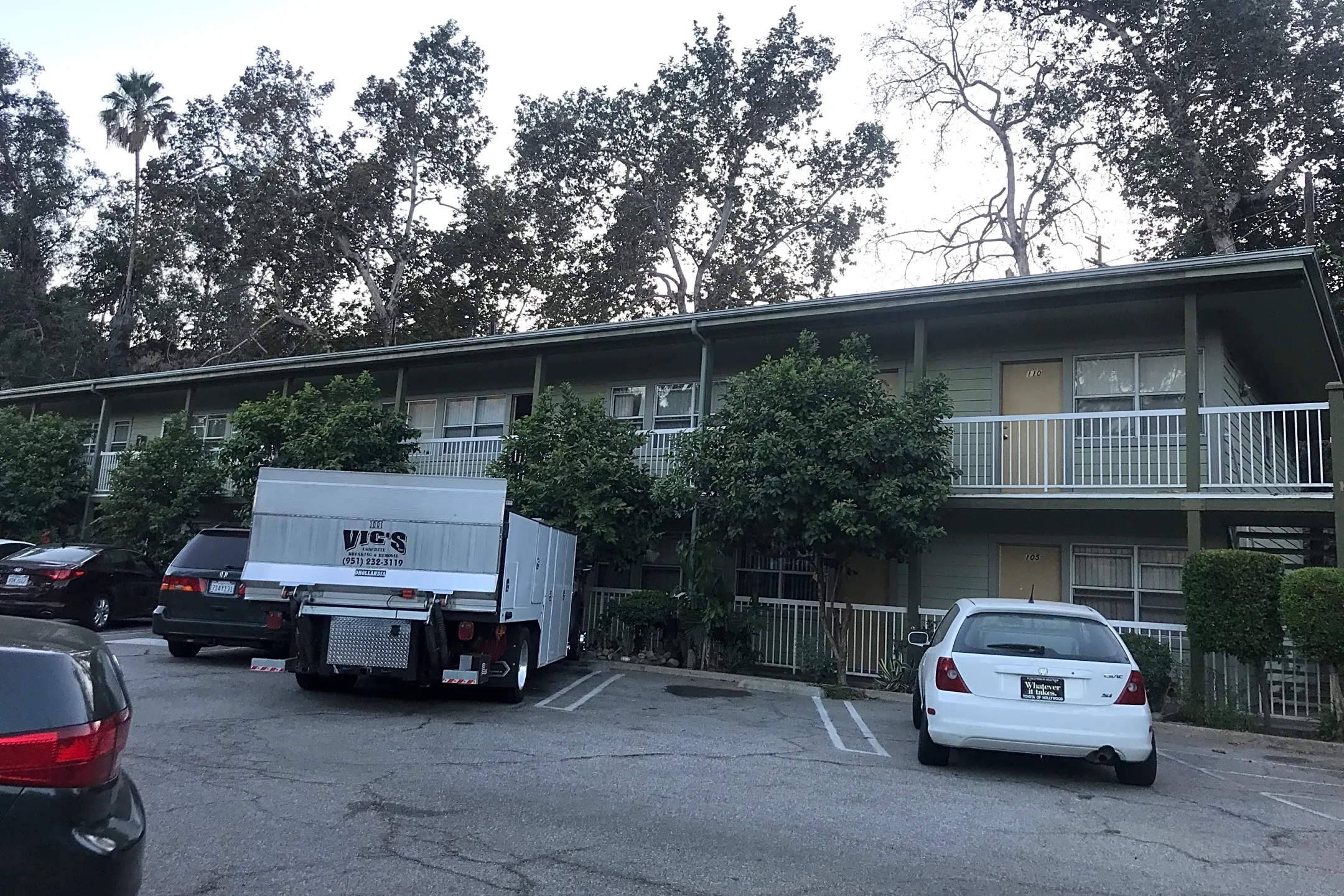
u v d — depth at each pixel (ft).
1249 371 52.39
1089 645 24.31
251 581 30.78
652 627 47.14
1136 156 77.97
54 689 10.77
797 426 39.78
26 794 10.23
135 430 87.35
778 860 16.85
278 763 22.93
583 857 16.60
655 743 27.32
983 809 21.09
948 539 47.16
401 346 64.90
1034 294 41.68
